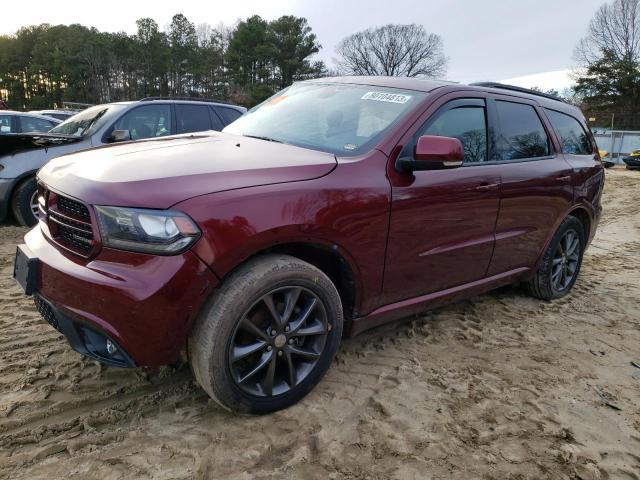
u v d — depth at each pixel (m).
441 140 2.72
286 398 2.58
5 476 2.06
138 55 76.69
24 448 2.23
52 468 2.12
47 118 10.09
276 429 2.46
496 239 3.60
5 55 93.25
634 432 2.69
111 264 2.17
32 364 2.90
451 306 4.28
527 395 2.95
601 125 58.28
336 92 3.59
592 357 3.53
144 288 2.10
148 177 2.26
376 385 2.92
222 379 2.30
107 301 2.13
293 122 3.39
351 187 2.63
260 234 2.27
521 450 2.46
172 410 2.56
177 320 2.17
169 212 2.12
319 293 2.56
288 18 79.81
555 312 4.33
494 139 3.62
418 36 78.94
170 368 2.94
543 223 4.08
